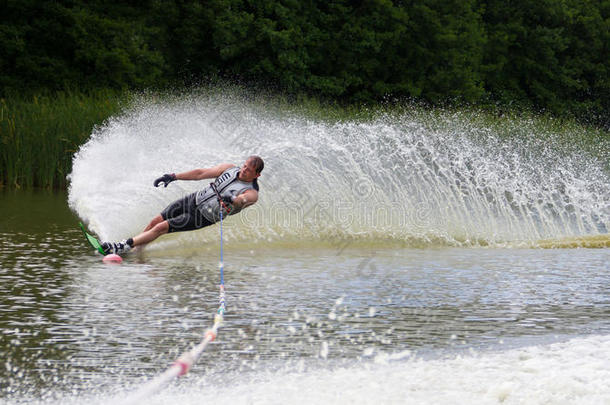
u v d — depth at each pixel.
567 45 150.62
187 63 121.88
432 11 123.69
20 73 108.88
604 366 17.78
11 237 36.56
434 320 22.53
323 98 119.00
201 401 15.60
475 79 133.25
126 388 16.36
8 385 16.41
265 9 115.31
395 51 124.50
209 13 114.75
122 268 29.59
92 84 109.00
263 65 114.19
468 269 31.36
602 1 163.75
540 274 30.39
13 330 20.38
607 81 152.75
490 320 22.62
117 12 116.38
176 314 22.47
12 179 70.56
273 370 17.69
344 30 119.69
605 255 36.00
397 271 30.56
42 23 107.75
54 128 70.38
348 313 23.19
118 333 20.38
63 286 25.83
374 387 16.45
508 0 149.62
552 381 16.64
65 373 17.22
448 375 17.28
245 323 21.72
